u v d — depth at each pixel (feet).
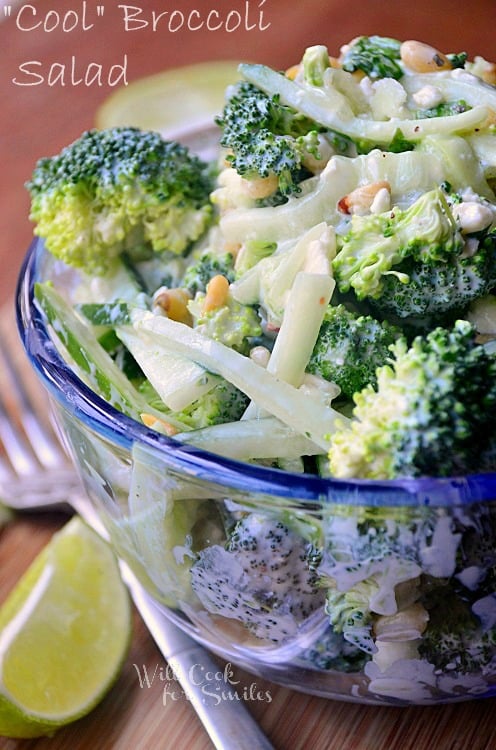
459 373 0.90
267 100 1.09
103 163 1.17
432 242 0.99
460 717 1.08
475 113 1.07
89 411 0.98
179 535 0.98
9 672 1.11
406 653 0.98
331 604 0.96
